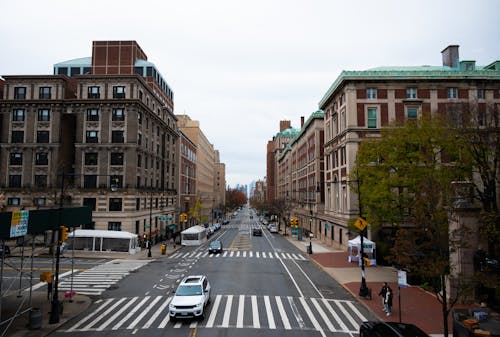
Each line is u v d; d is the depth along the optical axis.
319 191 66.00
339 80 44.88
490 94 43.06
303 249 50.72
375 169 30.41
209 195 131.38
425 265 16.59
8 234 15.59
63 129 52.84
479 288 20.97
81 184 50.47
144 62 65.81
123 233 44.91
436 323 18.14
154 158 61.34
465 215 21.92
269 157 178.00
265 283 27.75
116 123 51.03
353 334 16.62
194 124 110.69
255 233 72.94
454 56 49.31
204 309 19.86
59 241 19.06
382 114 42.88
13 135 51.97
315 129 67.56
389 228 39.31
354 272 32.31
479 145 26.20
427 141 28.00
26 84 52.00
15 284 27.05
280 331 16.91
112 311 20.25
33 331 16.80
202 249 50.97
